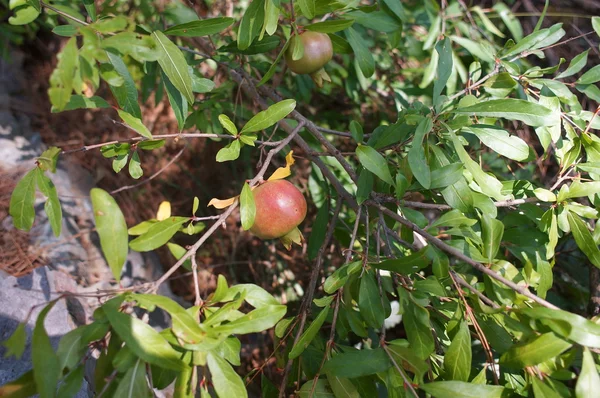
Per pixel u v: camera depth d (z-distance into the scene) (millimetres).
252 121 411
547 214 402
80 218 767
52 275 617
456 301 375
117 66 383
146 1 680
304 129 686
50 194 373
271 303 339
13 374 453
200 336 285
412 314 352
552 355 298
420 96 794
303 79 742
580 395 288
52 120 943
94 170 907
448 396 318
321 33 480
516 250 461
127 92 404
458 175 389
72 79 280
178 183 956
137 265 781
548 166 762
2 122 851
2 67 956
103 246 289
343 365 340
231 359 324
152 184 941
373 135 493
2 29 818
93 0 399
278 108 410
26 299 546
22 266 617
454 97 470
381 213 418
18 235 649
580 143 420
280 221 396
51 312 549
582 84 464
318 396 371
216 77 838
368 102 854
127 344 270
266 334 826
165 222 351
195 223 915
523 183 458
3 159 770
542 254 453
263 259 882
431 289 357
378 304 364
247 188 374
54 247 670
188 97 386
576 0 890
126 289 295
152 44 312
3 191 705
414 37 781
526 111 389
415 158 380
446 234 405
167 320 719
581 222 391
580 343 291
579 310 611
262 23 426
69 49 281
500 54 494
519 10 916
